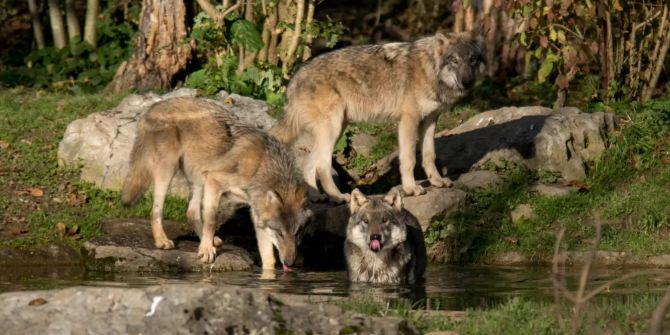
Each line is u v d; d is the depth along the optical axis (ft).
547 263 45.85
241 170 42.27
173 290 25.54
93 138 52.65
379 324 25.58
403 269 39.22
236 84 63.67
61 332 24.49
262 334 24.61
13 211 48.08
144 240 44.80
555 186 52.03
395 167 54.70
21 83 77.56
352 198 39.70
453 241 46.85
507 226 48.42
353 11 96.17
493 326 26.43
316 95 48.01
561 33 59.88
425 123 49.26
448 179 49.49
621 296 34.17
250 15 70.13
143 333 24.34
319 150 48.29
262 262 43.75
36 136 57.16
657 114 58.44
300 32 64.59
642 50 63.57
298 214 41.45
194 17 68.39
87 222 47.60
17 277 40.70
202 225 44.75
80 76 76.74
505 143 54.34
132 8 82.38
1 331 24.59
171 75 71.20
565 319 26.89
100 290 25.75
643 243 46.21
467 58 46.93
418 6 94.99
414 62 47.91
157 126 43.93
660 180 52.65
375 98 48.47
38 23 86.53
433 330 26.55
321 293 35.96
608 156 54.70
